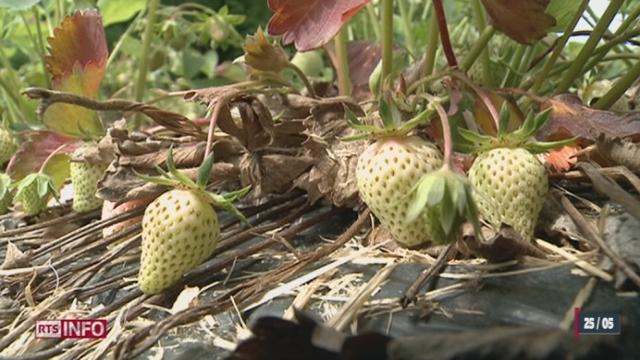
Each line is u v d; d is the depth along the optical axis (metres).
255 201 0.38
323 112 0.36
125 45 0.73
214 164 0.37
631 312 0.26
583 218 0.29
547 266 0.28
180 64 0.75
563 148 0.34
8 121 0.67
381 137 0.30
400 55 0.50
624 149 0.33
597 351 0.21
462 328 0.26
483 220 0.30
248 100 0.36
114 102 0.37
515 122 0.35
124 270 0.36
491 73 0.45
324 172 0.34
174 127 0.38
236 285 0.32
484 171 0.29
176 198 0.30
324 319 0.28
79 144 0.45
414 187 0.26
